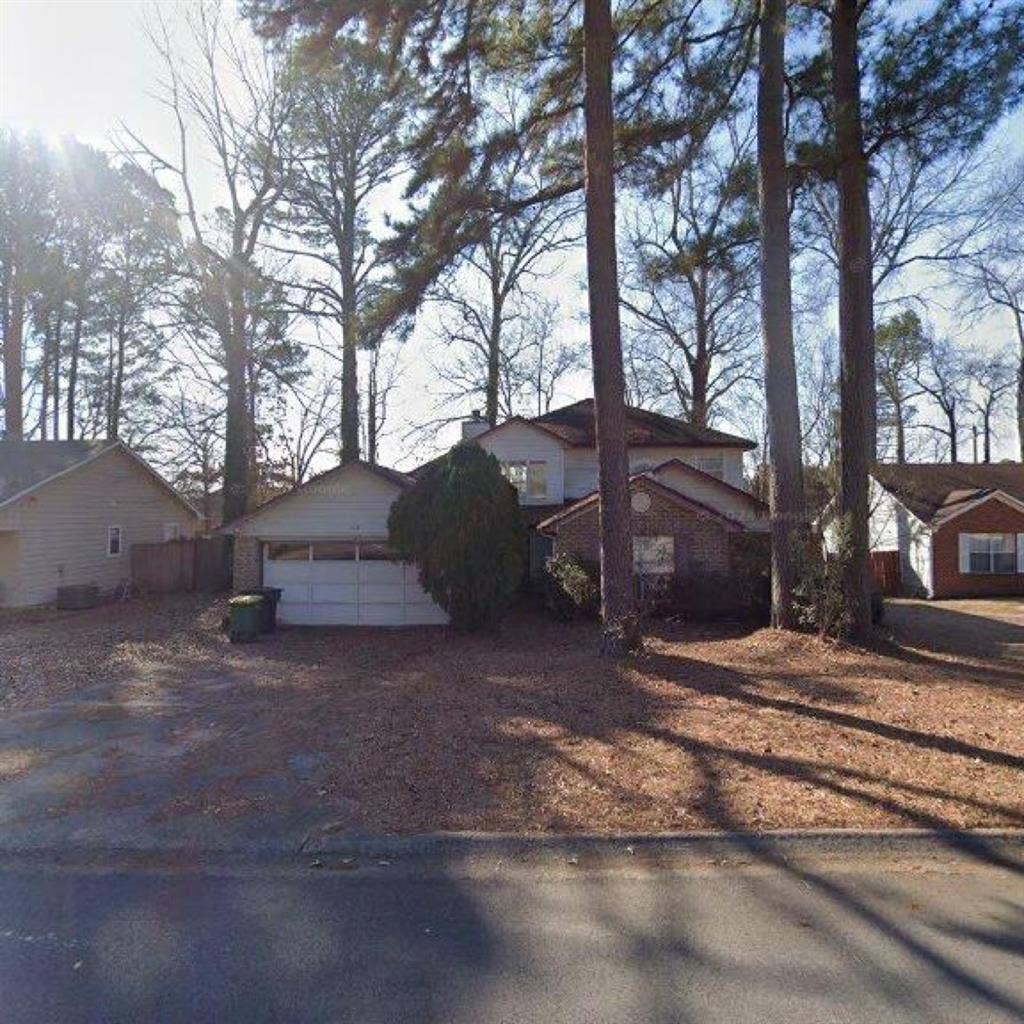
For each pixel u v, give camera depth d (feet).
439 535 52.60
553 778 20.66
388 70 37.50
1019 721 25.59
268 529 63.26
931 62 36.47
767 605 57.62
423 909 13.93
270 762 23.36
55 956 12.43
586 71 37.55
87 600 72.02
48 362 108.78
